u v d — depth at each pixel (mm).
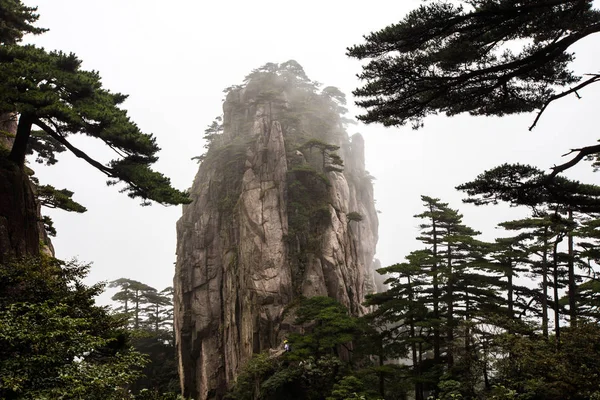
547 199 13328
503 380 33406
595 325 28016
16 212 23891
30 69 22844
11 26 35031
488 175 13320
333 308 49844
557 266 39094
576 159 12164
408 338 40656
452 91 13070
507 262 41062
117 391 16812
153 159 26156
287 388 46875
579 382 24156
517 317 39969
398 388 40156
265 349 61781
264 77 102625
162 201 25359
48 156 41406
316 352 47875
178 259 85625
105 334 21031
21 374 13531
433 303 41750
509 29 11586
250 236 70562
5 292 19094
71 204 37406
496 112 14383
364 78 12906
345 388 39062
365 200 110188
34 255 24469
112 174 26156
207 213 83875
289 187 76188
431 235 45656
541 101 13836
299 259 70000
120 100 28359
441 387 34656
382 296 44094
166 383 83188
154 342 91750
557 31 12414
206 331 76812
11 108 22172
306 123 96688
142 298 98062
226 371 71062
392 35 11477
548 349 29438
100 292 22453
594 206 13102
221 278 79438
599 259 36656
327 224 73375
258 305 66000
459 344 37344
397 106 13297
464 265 41406
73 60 25969
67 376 13945
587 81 11414
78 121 22203
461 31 11680
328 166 81812
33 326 14922
